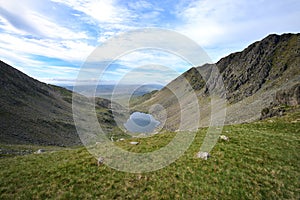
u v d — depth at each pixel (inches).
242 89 7475.4
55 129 3690.9
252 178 601.9
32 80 6235.2
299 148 827.4
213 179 594.2
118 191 541.0
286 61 7529.5
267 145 841.5
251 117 4411.9
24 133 3058.6
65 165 658.8
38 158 751.7
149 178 593.0
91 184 563.8
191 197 526.6
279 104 3132.4
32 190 533.6
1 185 552.4
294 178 613.9
